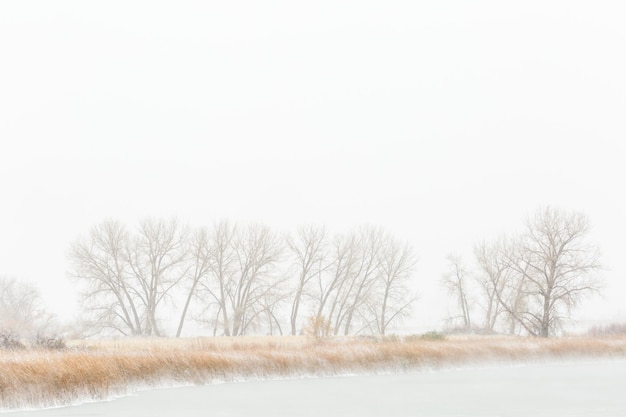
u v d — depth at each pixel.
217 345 43.56
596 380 37.88
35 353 31.45
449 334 70.19
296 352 39.97
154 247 68.62
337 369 39.16
